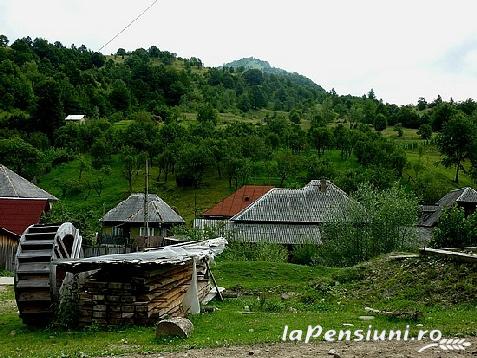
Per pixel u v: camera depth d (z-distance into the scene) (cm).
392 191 3766
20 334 1465
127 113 15450
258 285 2692
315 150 11144
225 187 9331
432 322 1359
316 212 5053
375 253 3581
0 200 4456
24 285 1541
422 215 6184
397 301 1855
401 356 952
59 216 4503
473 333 1176
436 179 9600
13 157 9462
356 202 3753
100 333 1402
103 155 10306
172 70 19450
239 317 1631
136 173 9769
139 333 1358
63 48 19800
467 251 2422
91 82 16750
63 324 1505
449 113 14925
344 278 2317
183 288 1814
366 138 10788
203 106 15388
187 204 8550
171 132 11312
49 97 12306
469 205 5859
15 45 16900
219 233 4403
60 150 10769
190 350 1066
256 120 16900
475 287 1766
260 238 4725
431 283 1930
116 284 1495
